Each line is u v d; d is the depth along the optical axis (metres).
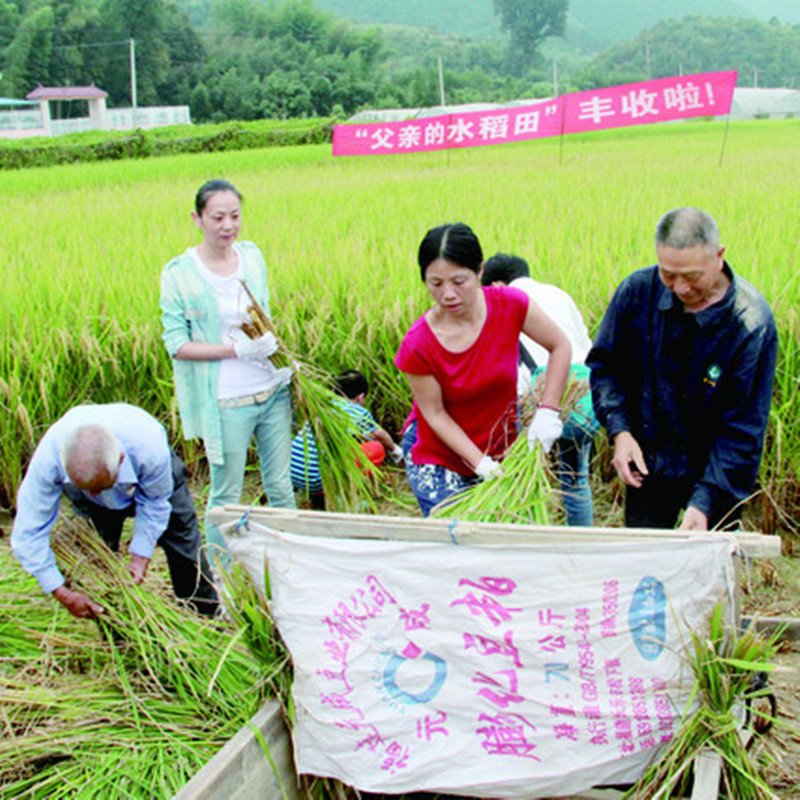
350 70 95.88
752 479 3.31
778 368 5.34
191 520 4.25
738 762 2.50
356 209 11.47
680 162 17.09
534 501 3.12
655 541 2.59
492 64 161.25
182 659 3.38
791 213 9.19
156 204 13.62
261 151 30.94
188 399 4.61
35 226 11.63
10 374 6.27
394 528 2.78
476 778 2.71
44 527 3.46
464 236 3.22
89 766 3.12
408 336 3.57
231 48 102.31
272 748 2.86
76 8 98.38
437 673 2.76
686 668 2.60
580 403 4.00
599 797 2.70
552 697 2.68
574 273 6.96
